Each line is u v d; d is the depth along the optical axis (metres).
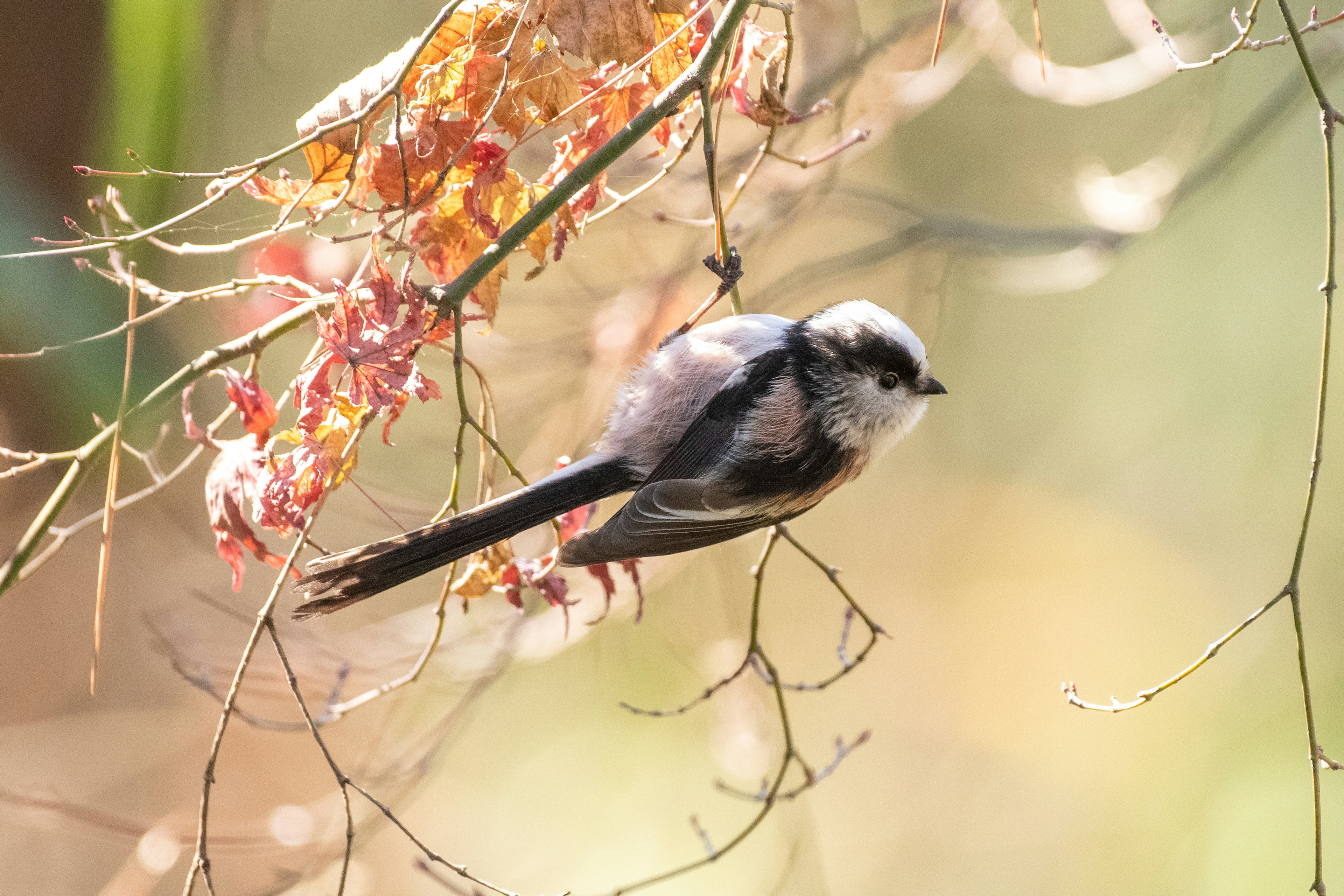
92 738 11.16
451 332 5.32
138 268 6.95
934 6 10.01
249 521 6.03
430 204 5.61
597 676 11.84
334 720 6.36
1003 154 14.64
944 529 16.77
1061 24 13.55
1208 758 14.86
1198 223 16.08
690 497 6.16
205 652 10.41
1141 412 16.58
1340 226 15.12
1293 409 15.62
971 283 11.30
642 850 13.11
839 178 11.74
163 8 6.56
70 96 8.91
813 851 10.43
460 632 9.82
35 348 8.43
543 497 6.16
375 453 11.72
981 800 15.09
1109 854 14.45
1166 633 16.00
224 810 11.38
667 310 9.64
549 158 8.58
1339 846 13.38
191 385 5.63
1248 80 14.15
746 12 5.20
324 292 7.42
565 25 5.42
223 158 11.14
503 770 13.30
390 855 12.63
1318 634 15.03
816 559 6.32
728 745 9.90
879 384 6.62
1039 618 16.41
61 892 10.73
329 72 11.84
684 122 6.42
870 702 15.71
